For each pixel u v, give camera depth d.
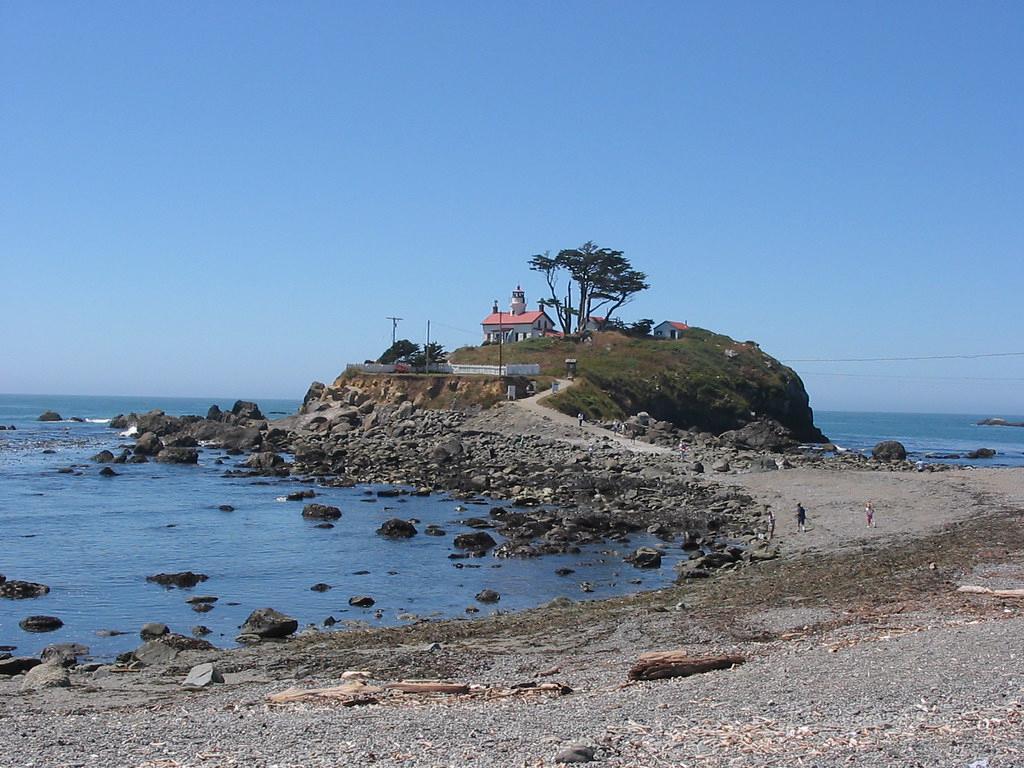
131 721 16.31
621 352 128.12
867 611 24.66
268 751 13.61
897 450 90.75
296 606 31.94
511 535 46.28
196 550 42.28
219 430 110.69
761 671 17.97
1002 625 20.89
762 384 127.00
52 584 35.03
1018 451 122.81
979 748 11.91
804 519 46.47
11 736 15.11
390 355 131.50
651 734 13.59
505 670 20.78
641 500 56.72
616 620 25.94
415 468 75.50
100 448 103.62
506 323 148.62
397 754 13.06
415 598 33.16
